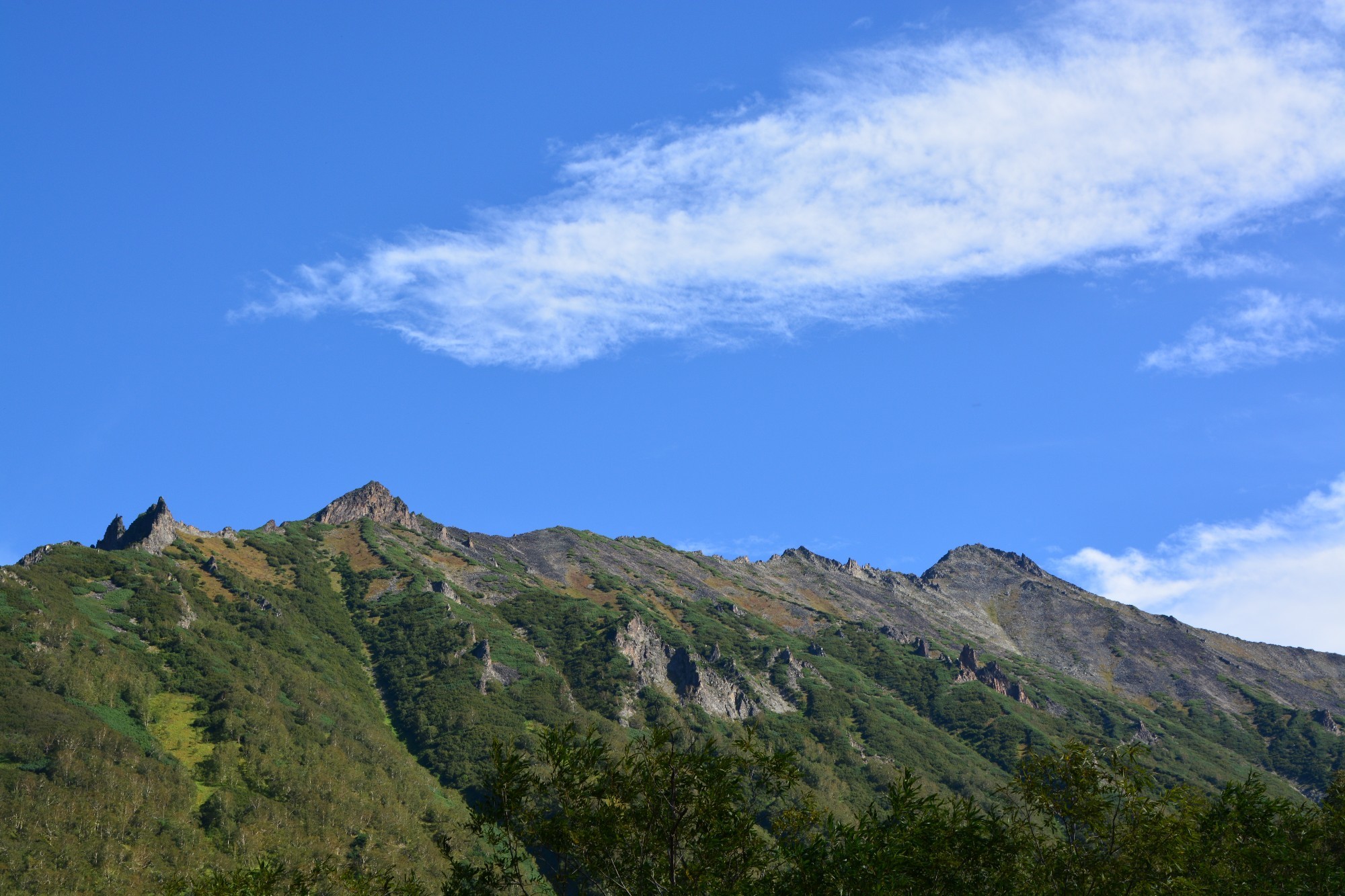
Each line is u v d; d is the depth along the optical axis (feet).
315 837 451.53
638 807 128.98
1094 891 130.11
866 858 123.65
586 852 126.93
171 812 433.89
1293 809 150.51
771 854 128.36
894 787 139.85
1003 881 130.93
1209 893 133.28
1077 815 135.74
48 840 372.99
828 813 136.56
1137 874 130.93
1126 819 135.54
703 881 121.39
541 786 131.13
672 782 129.70
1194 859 137.49
